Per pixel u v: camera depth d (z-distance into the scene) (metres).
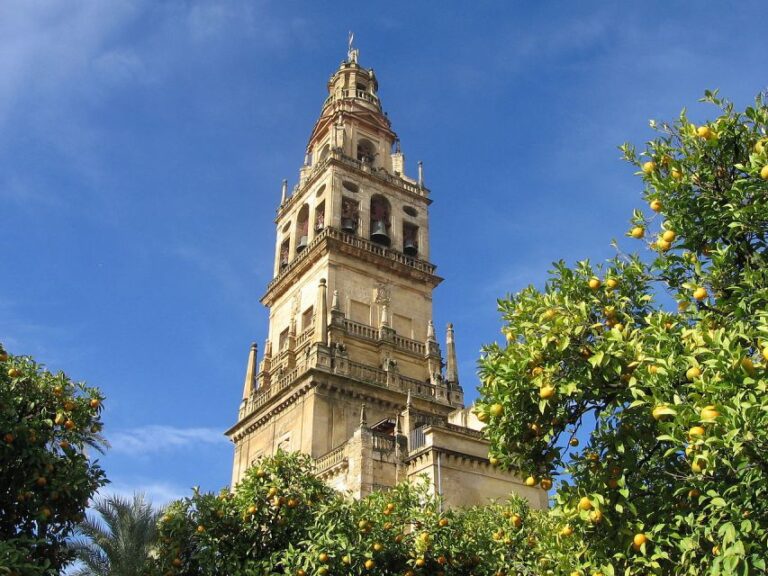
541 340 15.10
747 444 11.30
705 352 12.45
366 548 24.08
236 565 25.25
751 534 11.91
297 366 54.16
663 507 14.45
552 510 15.73
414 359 57.28
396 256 61.28
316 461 42.25
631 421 14.97
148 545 29.94
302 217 66.94
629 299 15.88
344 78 75.25
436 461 37.88
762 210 14.07
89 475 23.69
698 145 15.58
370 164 69.69
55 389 23.52
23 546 21.00
